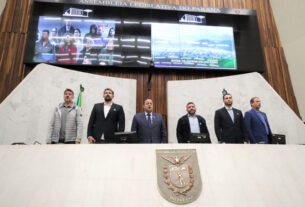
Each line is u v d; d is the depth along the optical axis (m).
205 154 1.77
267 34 6.34
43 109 4.54
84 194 1.52
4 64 5.25
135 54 5.57
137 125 3.09
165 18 5.91
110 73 5.59
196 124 3.55
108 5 5.81
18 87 4.35
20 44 5.45
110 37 5.61
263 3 6.55
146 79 5.68
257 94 5.28
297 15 6.14
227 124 3.42
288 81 5.97
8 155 1.66
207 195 1.59
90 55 5.42
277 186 1.67
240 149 1.82
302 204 1.62
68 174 1.60
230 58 5.81
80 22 5.61
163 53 5.66
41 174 1.59
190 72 5.84
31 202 1.48
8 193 1.51
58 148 1.71
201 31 5.92
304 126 4.75
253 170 1.73
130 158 1.70
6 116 4.05
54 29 5.46
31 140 4.25
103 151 1.72
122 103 5.27
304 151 1.87
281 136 2.66
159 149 1.76
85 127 4.87
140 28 5.77
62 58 5.29
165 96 5.62
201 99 5.47
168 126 5.30
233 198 1.59
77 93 5.01
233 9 6.21
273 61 6.11
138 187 1.57
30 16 5.46
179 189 1.59
